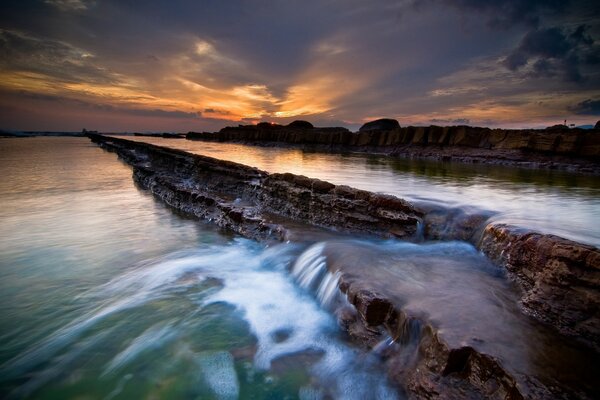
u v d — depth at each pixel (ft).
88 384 16.72
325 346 18.95
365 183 61.93
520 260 21.40
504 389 12.53
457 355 13.97
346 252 27.84
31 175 92.89
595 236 26.53
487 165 107.24
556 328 15.97
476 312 17.44
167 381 16.81
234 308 23.75
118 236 40.75
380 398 15.05
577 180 68.59
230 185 58.95
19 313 23.27
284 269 30.07
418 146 156.87
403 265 24.97
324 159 131.13
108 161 139.95
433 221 33.53
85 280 28.55
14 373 17.44
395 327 17.80
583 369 13.20
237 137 324.19
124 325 21.76
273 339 19.95
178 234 41.60
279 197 45.78
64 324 21.95
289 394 15.71
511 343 14.60
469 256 27.09
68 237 40.09
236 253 35.04
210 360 18.19
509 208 38.29
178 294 25.96
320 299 24.18
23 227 43.96
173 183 66.28
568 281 16.92
